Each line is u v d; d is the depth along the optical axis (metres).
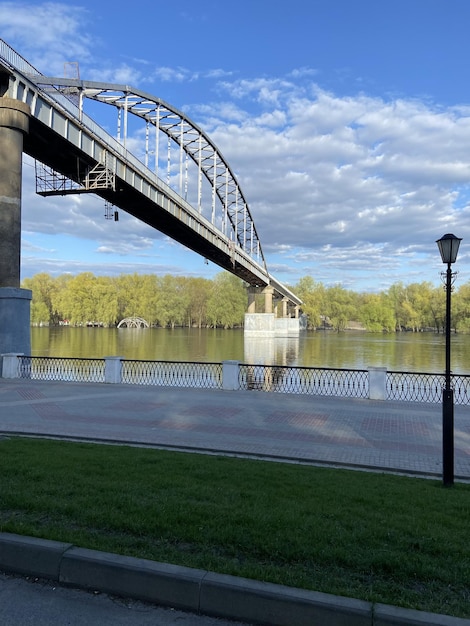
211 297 131.38
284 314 125.38
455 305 116.06
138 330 124.75
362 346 71.00
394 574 3.60
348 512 4.86
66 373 22.73
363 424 10.92
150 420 11.16
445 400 6.68
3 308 20.00
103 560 3.64
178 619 3.29
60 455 7.20
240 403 13.55
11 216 20.86
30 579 3.76
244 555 3.88
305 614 3.16
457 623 2.97
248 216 88.00
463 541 4.18
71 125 27.28
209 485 5.72
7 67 21.02
